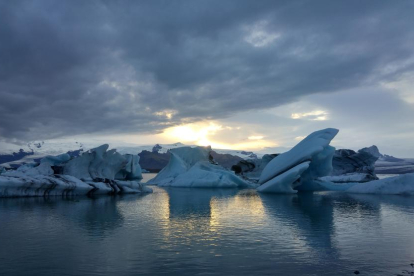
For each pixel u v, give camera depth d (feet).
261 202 61.26
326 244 28.27
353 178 135.23
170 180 117.70
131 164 153.69
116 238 30.40
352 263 23.04
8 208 51.06
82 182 74.33
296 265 22.61
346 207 52.75
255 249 26.63
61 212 47.09
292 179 79.66
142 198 69.26
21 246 27.50
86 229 34.65
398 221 39.37
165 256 24.67
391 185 76.59
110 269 21.77
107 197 71.26
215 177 107.24
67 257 24.41
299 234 32.17
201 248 26.91
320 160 89.92
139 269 21.75
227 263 23.03
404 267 22.20
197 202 61.31
